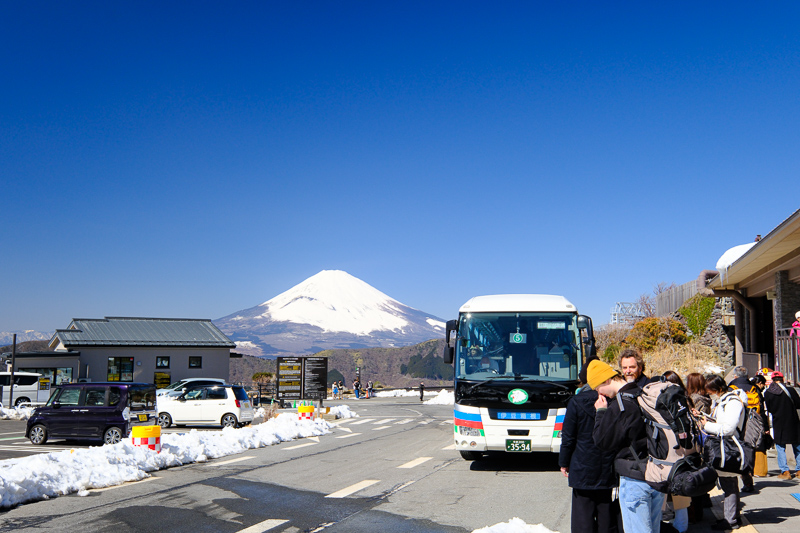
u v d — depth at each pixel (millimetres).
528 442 10930
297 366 27891
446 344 12000
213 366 46531
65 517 8016
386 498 9062
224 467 12453
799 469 9695
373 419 27062
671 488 4715
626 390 5031
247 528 7367
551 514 7941
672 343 32812
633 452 4953
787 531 6645
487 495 9211
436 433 19672
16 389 34188
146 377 44375
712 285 26562
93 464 10969
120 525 7566
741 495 8492
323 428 20703
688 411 5004
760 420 8844
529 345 11469
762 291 23625
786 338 16234
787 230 15031
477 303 12125
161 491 9781
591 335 11125
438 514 8000
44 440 17562
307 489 9859
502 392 11070
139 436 12633
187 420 23344
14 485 8883
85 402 17547
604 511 5500
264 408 33469
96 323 45969
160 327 47344
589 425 5516
